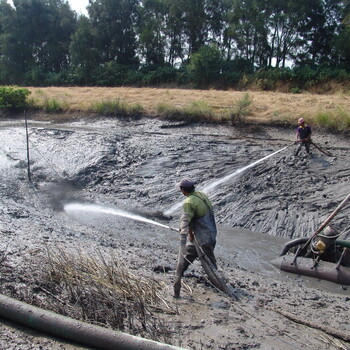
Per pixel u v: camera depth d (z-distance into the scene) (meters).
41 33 50.91
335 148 13.72
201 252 5.75
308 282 7.44
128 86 39.66
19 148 16.16
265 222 10.24
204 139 15.66
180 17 42.78
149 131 17.59
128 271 6.09
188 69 36.91
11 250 6.61
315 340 4.75
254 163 12.80
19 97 23.41
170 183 12.60
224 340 4.52
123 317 4.74
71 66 47.62
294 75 31.17
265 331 4.85
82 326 4.29
